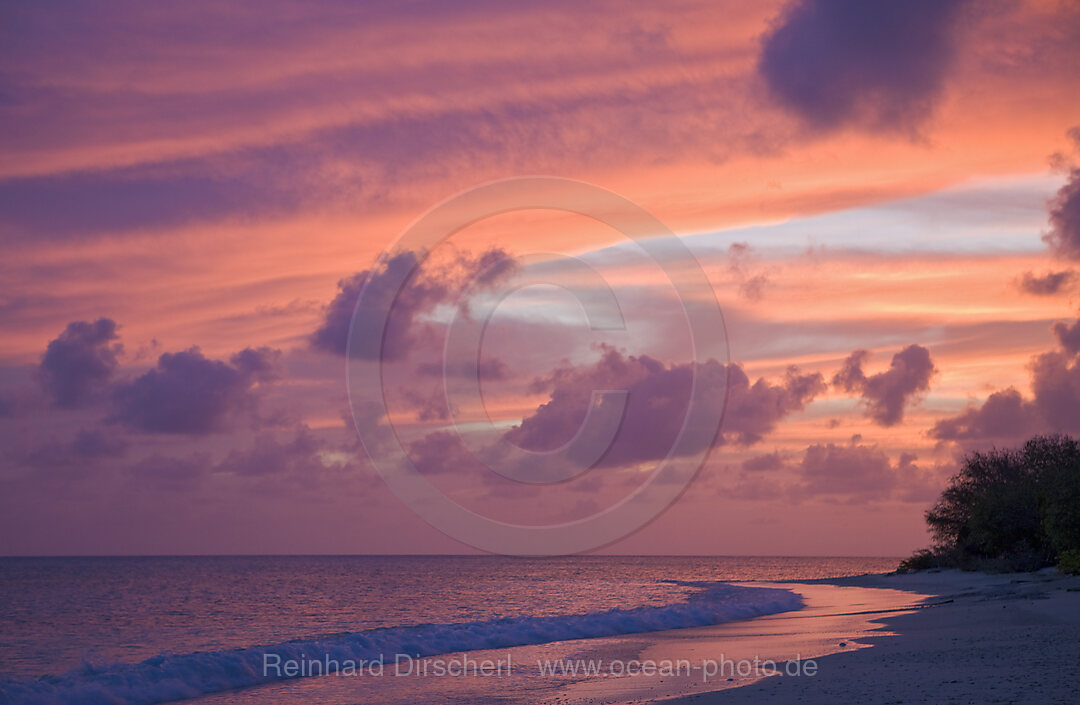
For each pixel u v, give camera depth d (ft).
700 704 41.75
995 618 81.10
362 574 404.57
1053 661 48.34
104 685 61.36
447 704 50.19
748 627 93.45
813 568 609.01
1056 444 198.39
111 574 398.01
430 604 164.35
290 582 298.76
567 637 89.56
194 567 545.03
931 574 208.33
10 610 165.48
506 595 193.57
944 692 39.73
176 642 101.35
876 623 87.86
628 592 192.75
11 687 59.62
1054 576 147.13
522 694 53.36
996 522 194.08
